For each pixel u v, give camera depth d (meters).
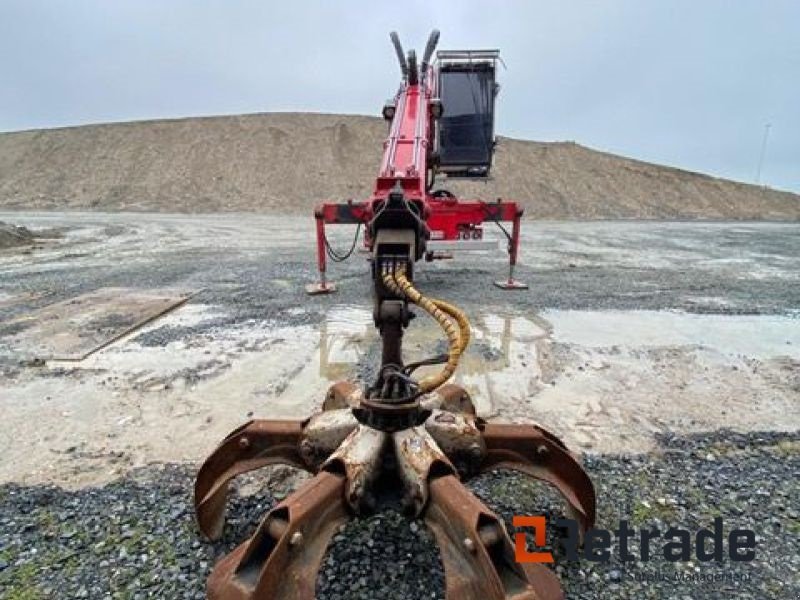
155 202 29.06
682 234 17.84
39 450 2.96
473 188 29.92
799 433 3.25
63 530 2.22
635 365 4.46
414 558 2.01
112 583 1.90
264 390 3.85
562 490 2.04
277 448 2.12
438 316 1.84
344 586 1.87
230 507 2.39
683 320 5.98
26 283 8.03
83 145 36.88
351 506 1.67
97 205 28.88
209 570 1.97
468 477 2.11
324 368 4.30
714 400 3.75
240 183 31.42
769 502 2.50
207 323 5.68
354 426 2.03
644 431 3.25
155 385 3.94
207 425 3.29
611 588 1.92
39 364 4.34
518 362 4.48
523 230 19.06
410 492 1.73
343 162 34.78
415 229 2.08
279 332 5.32
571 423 3.35
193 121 39.94
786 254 12.34
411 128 6.11
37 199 30.06
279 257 11.00
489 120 8.30
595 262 10.63
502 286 7.59
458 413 2.35
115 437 3.12
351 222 6.77
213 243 13.97
